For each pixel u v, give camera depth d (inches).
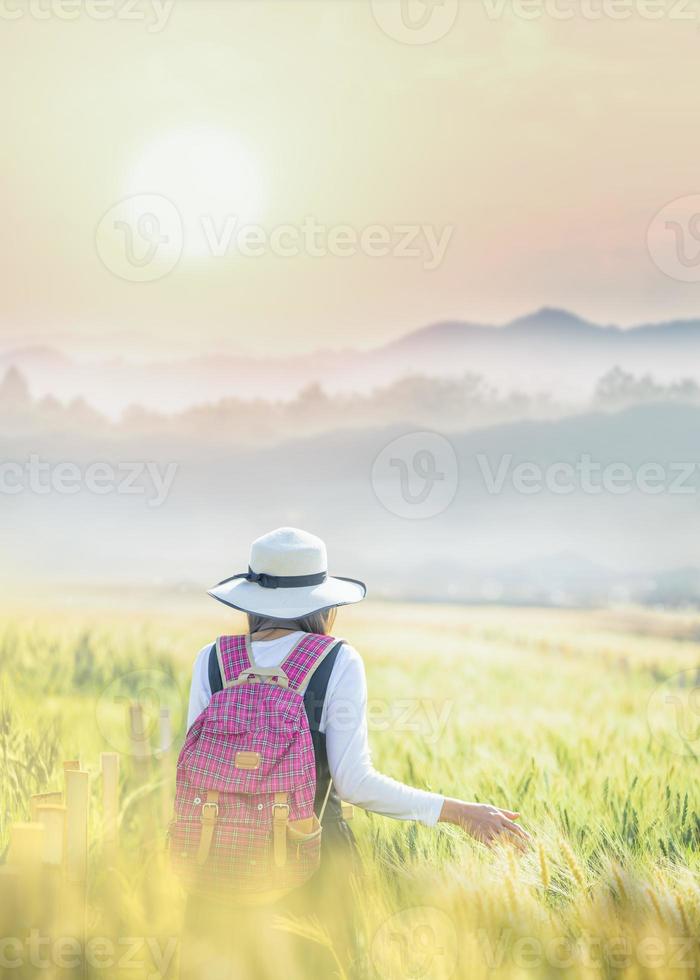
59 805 121.6
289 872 105.2
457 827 150.8
